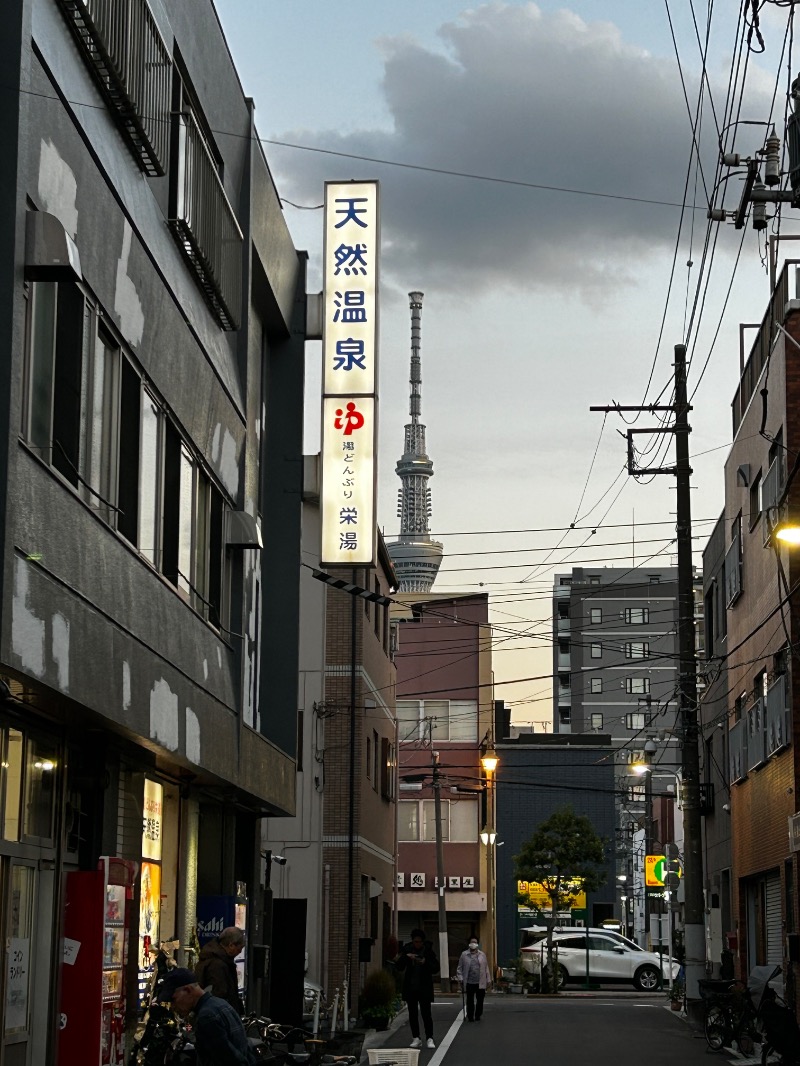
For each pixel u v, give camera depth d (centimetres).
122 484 1362
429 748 6631
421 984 2436
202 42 1756
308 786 3403
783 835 2575
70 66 1190
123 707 1333
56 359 1139
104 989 1280
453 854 6588
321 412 2283
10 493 987
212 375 1781
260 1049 1330
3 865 1191
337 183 2312
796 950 2347
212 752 1772
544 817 7375
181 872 1853
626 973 5103
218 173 1861
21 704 1195
